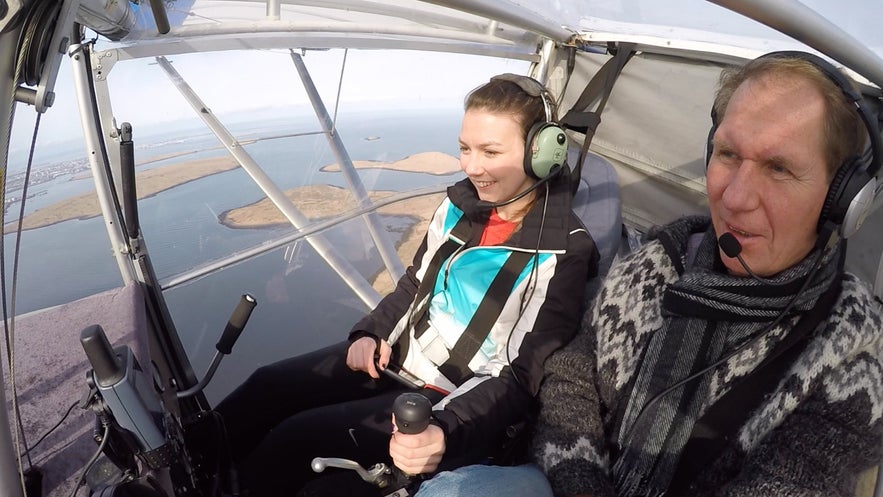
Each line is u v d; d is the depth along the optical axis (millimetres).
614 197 1980
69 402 1253
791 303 968
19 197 1146
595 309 1378
